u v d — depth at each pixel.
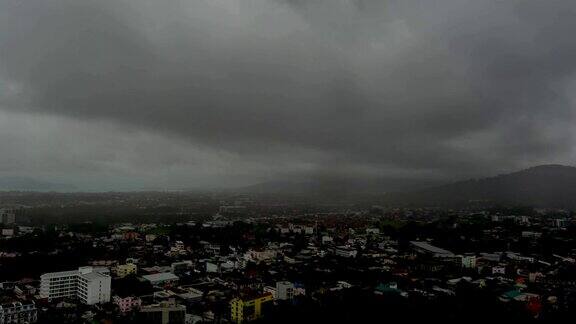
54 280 175.75
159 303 159.00
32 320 146.75
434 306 137.88
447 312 132.88
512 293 167.00
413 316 131.38
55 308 159.88
